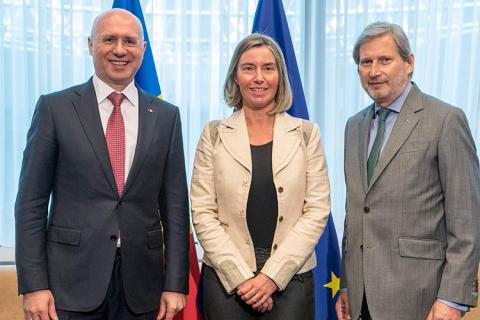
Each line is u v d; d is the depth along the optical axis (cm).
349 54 268
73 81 260
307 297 171
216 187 173
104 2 259
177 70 265
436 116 154
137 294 163
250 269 167
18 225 155
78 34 260
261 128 180
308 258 169
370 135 169
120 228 160
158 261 170
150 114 169
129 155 164
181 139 178
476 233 148
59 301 156
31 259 154
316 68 269
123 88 168
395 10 264
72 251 158
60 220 159
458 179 149
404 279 154
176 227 173
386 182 157
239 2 263
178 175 174
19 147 260
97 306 157
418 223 154
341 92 266
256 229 169
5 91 258
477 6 262
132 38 165
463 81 265
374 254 159
